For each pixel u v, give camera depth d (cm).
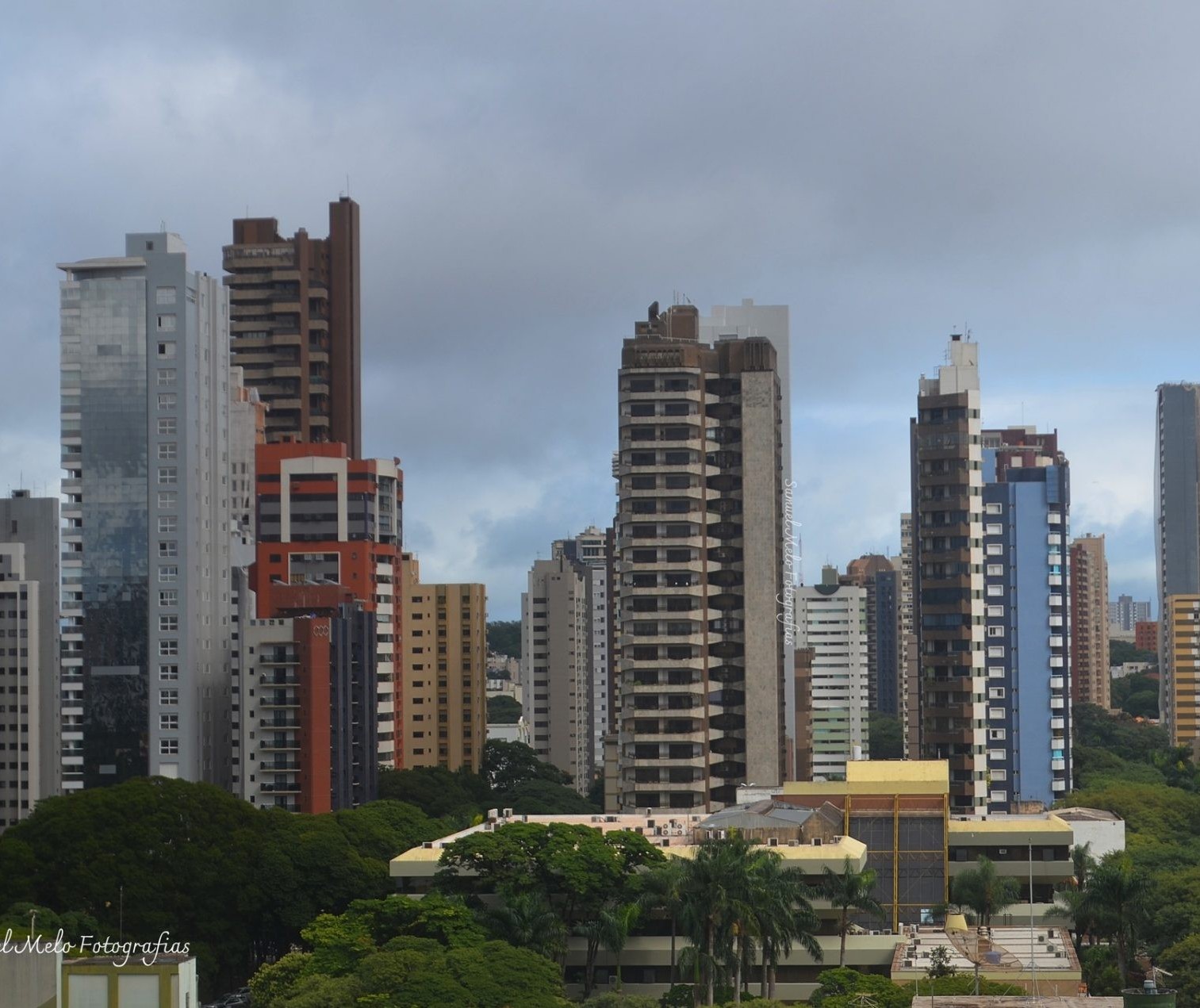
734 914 18912
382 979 18000
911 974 19112
